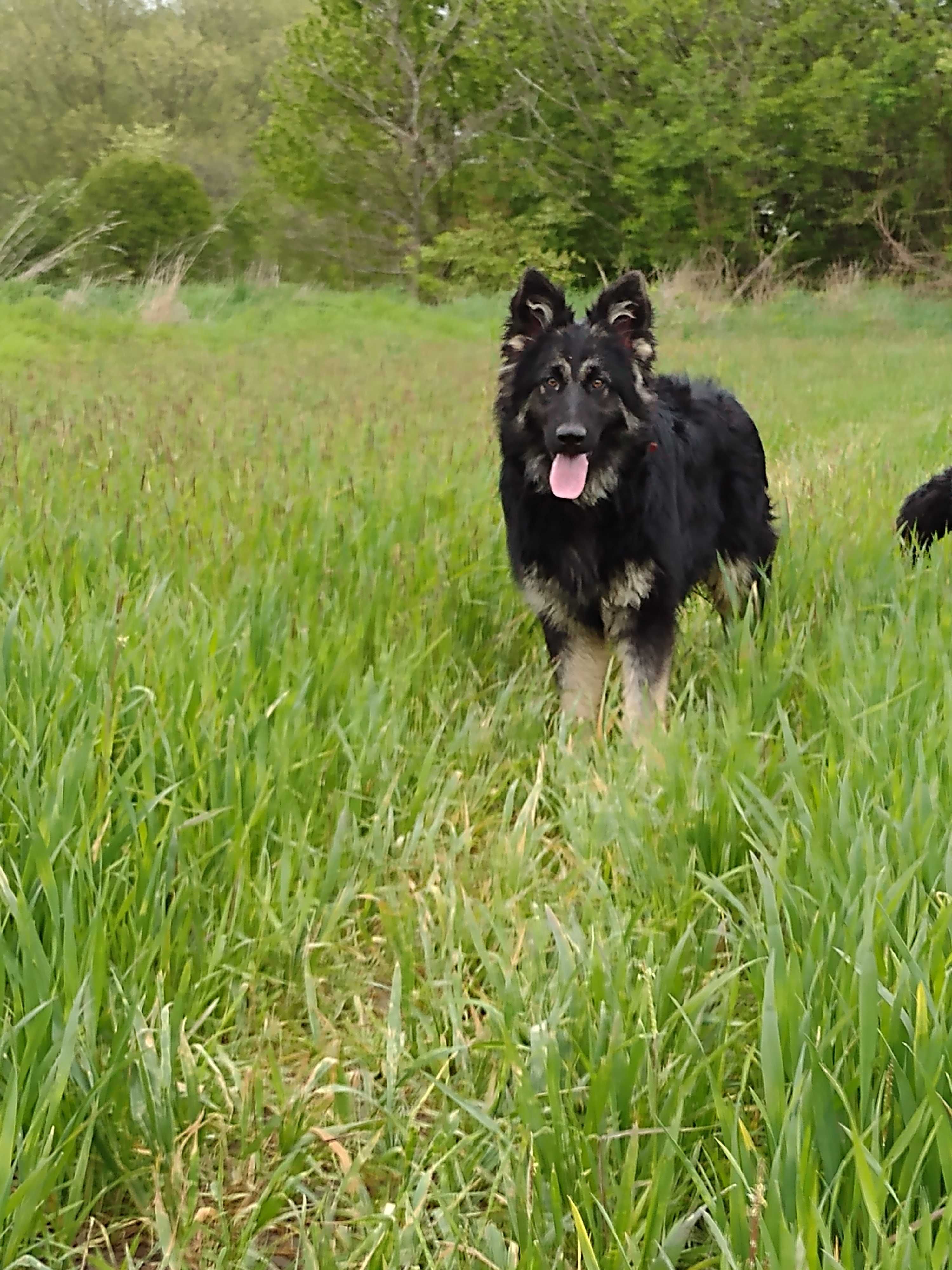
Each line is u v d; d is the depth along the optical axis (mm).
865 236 29219
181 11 49875
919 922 2529
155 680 3559
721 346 18219
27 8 44969
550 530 4781
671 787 3389
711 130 27078
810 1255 1798
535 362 4832
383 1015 2979
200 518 5742
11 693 3471
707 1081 2359
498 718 4398
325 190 33875
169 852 2918
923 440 9898
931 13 27156
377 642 4684
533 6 30094
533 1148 2180
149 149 38406
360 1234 2285
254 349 16578
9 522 5402
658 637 4871
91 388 11414
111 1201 2381
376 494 6523
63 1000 2404
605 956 2627
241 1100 2543
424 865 3424
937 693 3641
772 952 2283
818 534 6008
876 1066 2207
